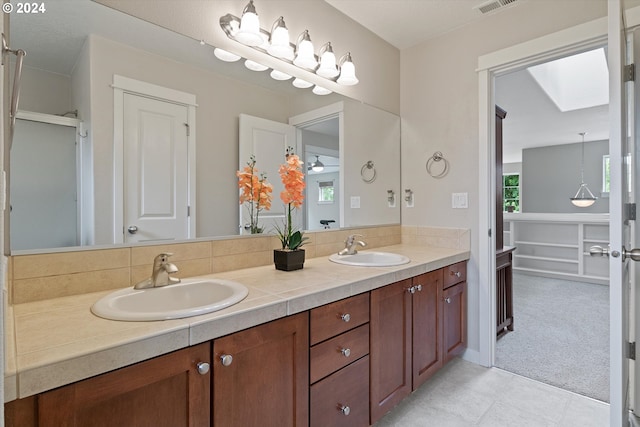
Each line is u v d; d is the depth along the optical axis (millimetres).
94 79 1329
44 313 1040
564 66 4234
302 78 2061
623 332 1321
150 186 1470
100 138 1341
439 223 2539
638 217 1696
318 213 2164
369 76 2502
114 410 830
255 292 1277
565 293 4281
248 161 1807
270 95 1906
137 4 1435
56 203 1233
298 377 1245
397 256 2082
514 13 2176
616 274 1283
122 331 898
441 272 2074
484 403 1884
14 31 1165
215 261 1647
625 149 1440
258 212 1833
